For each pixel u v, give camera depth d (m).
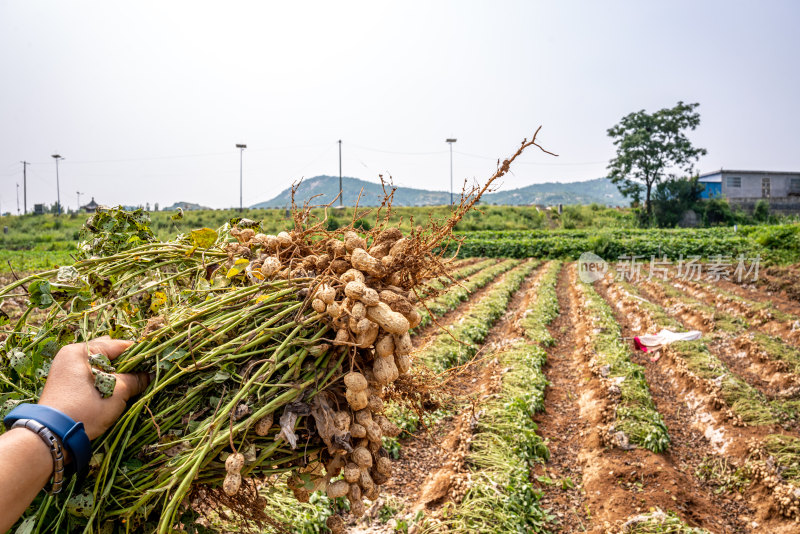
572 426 7.90
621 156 62.84
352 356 1.89
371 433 1.96
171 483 1.72
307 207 2.39
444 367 9.26
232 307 2.07
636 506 5.57
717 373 8.82
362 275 2.00
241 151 69.25
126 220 2.65
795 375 9.19
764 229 33.69
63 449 1.48
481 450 6.46
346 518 5.17
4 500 1.31
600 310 14.85
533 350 10.67
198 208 72.19
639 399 7.95
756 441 6.70
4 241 44.50
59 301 2.16
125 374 1.83
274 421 1.90
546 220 64.69
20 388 2.02
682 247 31.64
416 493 5.84
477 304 15.95
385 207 2.36
